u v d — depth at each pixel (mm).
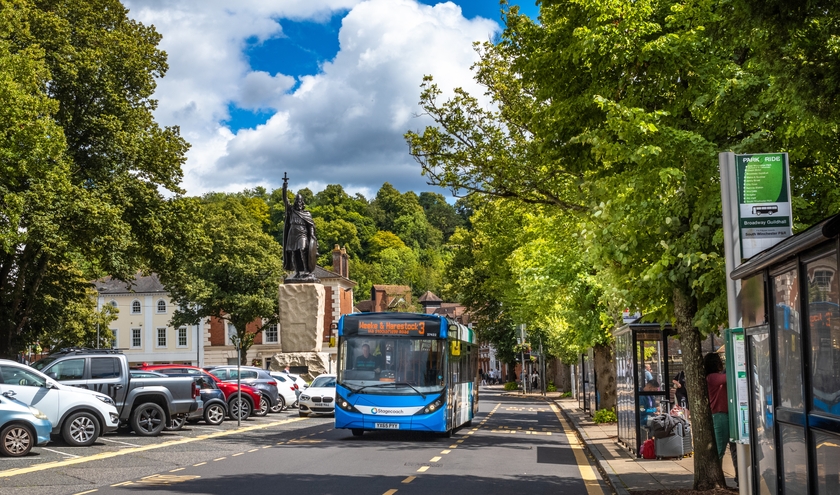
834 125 9531
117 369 23969
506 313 73125
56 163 31797
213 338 91812
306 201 149125
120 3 39094
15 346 40188
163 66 40250
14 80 29094
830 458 5988
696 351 13039
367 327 23547
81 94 36281
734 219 10531
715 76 12773
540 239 33469
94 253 35531
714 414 13523
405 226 167250
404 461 17922
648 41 13570
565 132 16484
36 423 18484
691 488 13117
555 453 20812
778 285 7273
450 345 23703
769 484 7934
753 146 12195
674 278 12492
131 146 37344
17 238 29875
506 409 46375
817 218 12781
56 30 34719
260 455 19109
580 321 31969
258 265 73500
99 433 21172
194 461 17750
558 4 16844
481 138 24859
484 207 27484
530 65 17156
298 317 43469
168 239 38906
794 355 6859
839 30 8469
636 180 12539
